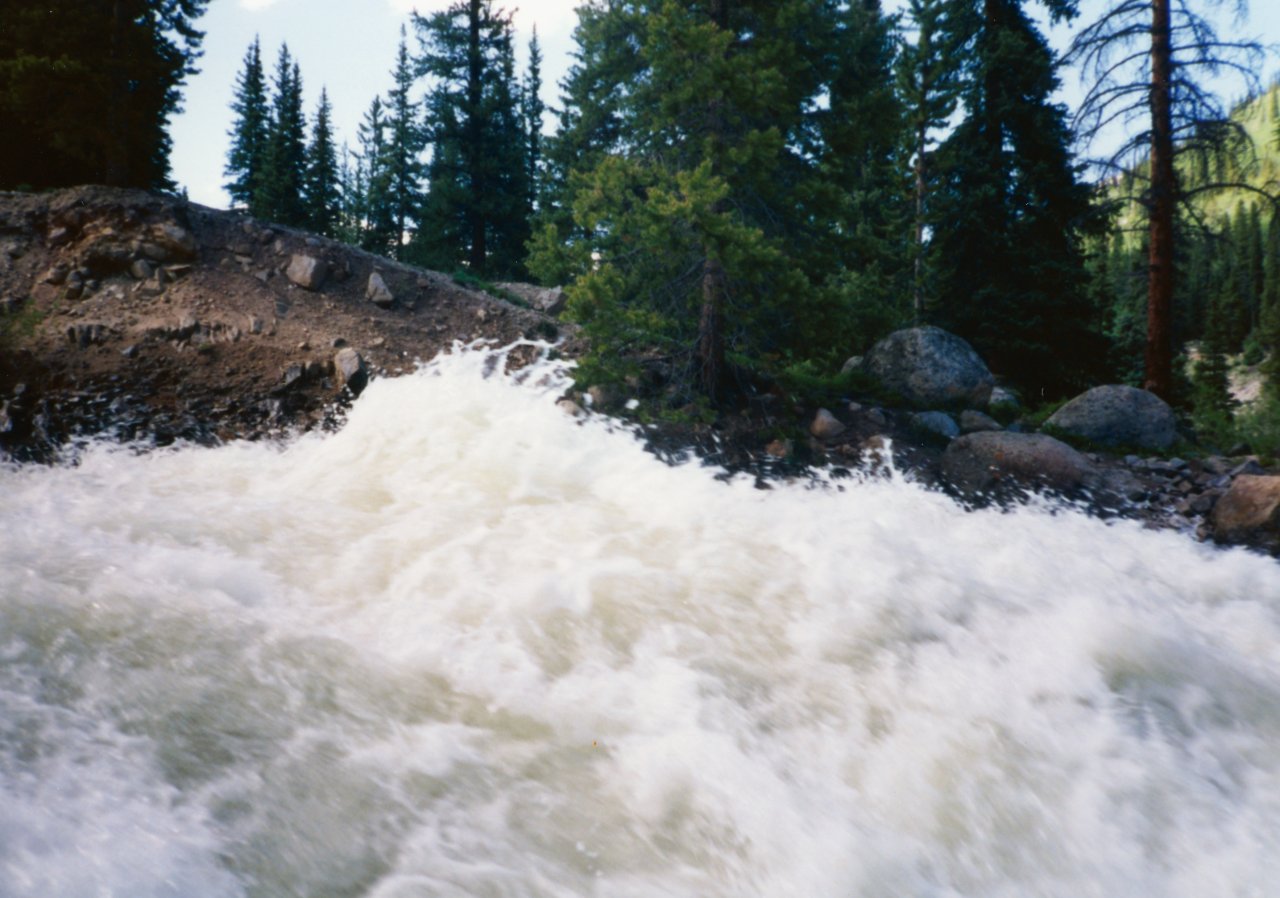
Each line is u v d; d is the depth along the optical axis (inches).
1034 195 737.0
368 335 538.6
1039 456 426.9
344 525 293.7
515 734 170.9
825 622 225.6
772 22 474.6
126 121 645.9
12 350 446.6
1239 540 363.9
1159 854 145.8
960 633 224.8
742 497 354.9
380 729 167.9
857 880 134.6
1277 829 153.8
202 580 233.6
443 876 128.3
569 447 401.4
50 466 367.2
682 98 442.6
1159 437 493.0
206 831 132.4
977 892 134.8
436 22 1181.1
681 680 193.6
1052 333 716.0
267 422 434.9
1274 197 578.9
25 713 157.2
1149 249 607.5
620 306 455.8
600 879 131.2
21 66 597.3
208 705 168.7
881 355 575.2
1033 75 721.6
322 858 129.6
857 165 520.4
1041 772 165.6
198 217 596.4
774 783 158.6
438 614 224.1
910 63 791.1
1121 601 268.2
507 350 563.5
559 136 859.4
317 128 1927.9
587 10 510.3
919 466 456.1
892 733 177.3
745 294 475.8
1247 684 207.2
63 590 214.4
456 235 1251.2
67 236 539.5
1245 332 2566.4
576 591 238.4
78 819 130.3
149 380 450.3
